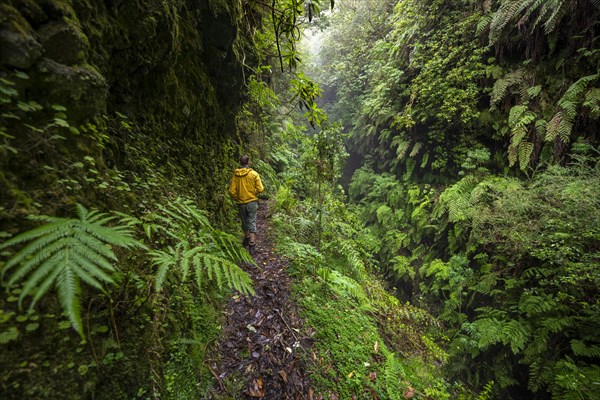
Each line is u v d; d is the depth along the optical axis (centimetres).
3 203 116
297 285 360
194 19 352
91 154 170
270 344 266
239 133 647
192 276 256
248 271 376
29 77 129
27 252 95
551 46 565
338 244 530
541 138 571
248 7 503
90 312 144
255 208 434
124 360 156
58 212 137
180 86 337
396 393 275
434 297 686
